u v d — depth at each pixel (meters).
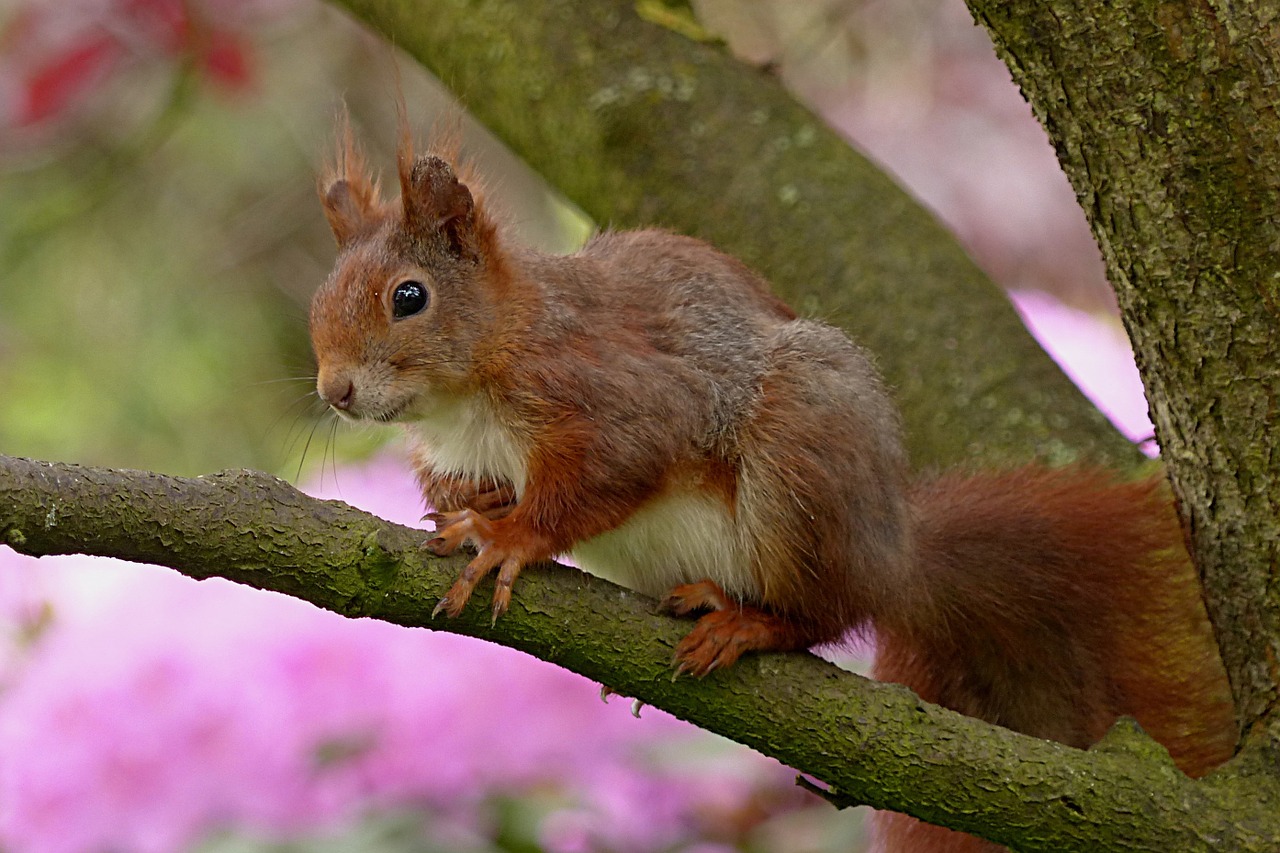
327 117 4.46
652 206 4.05
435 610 3.83
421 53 4.11
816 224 4.04
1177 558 3.92
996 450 3.98
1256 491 3.84
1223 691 3.91
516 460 3.90
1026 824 3.83
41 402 4.53
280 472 4.21
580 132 4.06
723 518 3.89
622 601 3.85
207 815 3.93
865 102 4.61
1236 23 3.81
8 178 4.64
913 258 4.03
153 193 4.80
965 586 3.93
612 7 4.08
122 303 4.68
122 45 4.30
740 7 4.35
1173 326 3.84
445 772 3.95
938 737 3.84
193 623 3.95
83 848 3.93
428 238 3.91
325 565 3.81
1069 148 3.84
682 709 3.85
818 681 3.85
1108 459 3.98
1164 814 3.83
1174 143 3.82
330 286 3.91
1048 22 3.82
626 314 3.90
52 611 3.99
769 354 3.90
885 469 3.89
